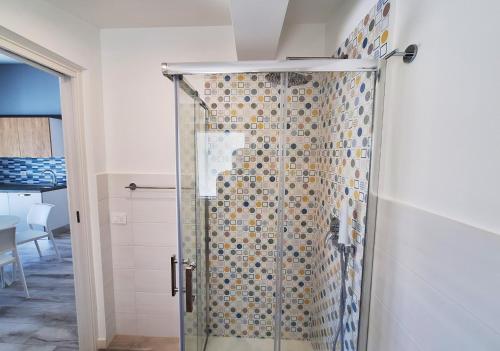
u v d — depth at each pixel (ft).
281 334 5.52
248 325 5.78
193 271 4.60
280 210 5.32
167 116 5.66
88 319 5.49
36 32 4.02
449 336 1.98
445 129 2.04
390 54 2.60
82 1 4.41
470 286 1.79
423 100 2.31
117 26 5.41
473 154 1.78
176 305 6.04
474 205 1.77
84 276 5.39
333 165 4.45
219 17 5.09
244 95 4.93
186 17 5.09
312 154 5.12
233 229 5.61
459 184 1.90
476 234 1.74
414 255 2.41
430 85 2.21
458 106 1.91
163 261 5.95
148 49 5.52
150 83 5.60
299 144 5.11
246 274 5.70
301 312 5.50
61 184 13.32
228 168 5.40
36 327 6.31
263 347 5.63
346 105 3.93
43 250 11.27
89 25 5.20
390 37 2.85
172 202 5.81
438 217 2.09
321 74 4.08
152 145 5.74
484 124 1.70
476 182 1.75
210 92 4.93
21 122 11.93
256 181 5.42
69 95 5.01
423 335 2.28
